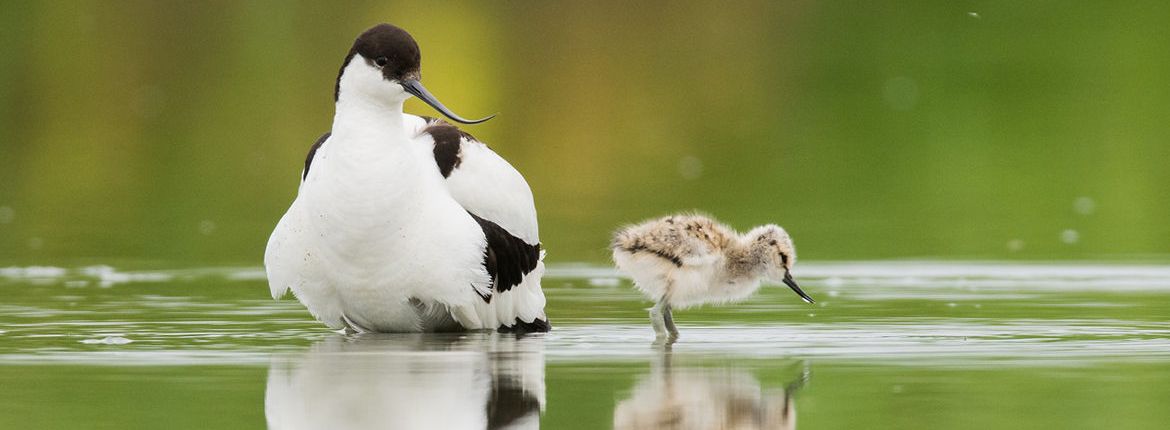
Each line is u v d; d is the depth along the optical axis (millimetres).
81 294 13711
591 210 20578
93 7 30500
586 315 12445
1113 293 13656
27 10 30406
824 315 12148
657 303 11344
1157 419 7539
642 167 23969
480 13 31422
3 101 27219
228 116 26703
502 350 10109
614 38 30625
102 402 7984
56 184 22859
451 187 11383
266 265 11469
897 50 29359
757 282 12312
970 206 20688
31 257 16844
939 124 25438
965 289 14070
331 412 7699
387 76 10938
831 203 21078
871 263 16359
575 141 25688
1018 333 10805
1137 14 29781
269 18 30594
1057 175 22359
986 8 30641
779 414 7691
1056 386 8461
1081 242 17906
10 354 9766
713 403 7949
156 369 9109
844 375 8844
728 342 10445
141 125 26250
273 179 23297
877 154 24062
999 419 7555
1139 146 23703
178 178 23266
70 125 26219
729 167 23734
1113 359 9461
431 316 11273
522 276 11648
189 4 30719
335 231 10906
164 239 18391
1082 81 26969
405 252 10938
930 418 7582
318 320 11797
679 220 11820
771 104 27156
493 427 7359
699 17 31422
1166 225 19047
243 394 8211
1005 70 27656
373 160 10883
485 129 26219
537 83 28547
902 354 9711
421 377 8805
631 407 7879
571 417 7590
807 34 30453
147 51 29391
